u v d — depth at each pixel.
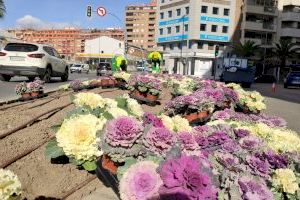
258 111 8.09
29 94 9.19
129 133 2.81
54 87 15.78
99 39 137.62
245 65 37.31
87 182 3.77
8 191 2.40
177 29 83.62
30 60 18.16
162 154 2.74
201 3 77.75
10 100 8.95
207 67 79.62
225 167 2.71
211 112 6.43
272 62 80.44
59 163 4.21
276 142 4.09
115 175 2.95
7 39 53.97
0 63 18.22
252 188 2.40
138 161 2.66
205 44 79.19
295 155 3.39
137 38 142.62
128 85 9.03
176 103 6.48
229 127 4.15
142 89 8.82
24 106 7.75
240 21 81.00
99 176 3.20
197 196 2.11
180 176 2.15
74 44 162.88
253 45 78.75
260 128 4.50
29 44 18.67
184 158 2.23
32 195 3.54
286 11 81.00
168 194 2.13
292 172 2.87
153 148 2.78
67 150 3.18
